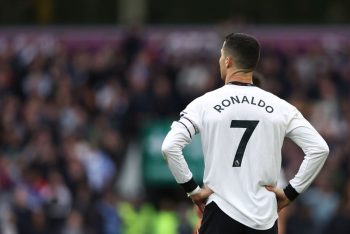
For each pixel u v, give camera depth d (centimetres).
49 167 5106
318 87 5738
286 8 7131
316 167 2014
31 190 4997
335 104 5553
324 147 2008
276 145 2014
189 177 2008
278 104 2033
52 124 5653
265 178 1998
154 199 5000
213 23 7175
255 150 1998
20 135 5612
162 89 5781
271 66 5812
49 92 5972
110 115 5834
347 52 6444
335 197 4875
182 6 7238
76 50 6888
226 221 1986
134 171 5559
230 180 1995
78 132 5575
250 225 1977
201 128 2019
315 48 6269
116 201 4881
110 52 6325
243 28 6194
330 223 4547
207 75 5941
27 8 7331
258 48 2064
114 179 5372
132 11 7269
